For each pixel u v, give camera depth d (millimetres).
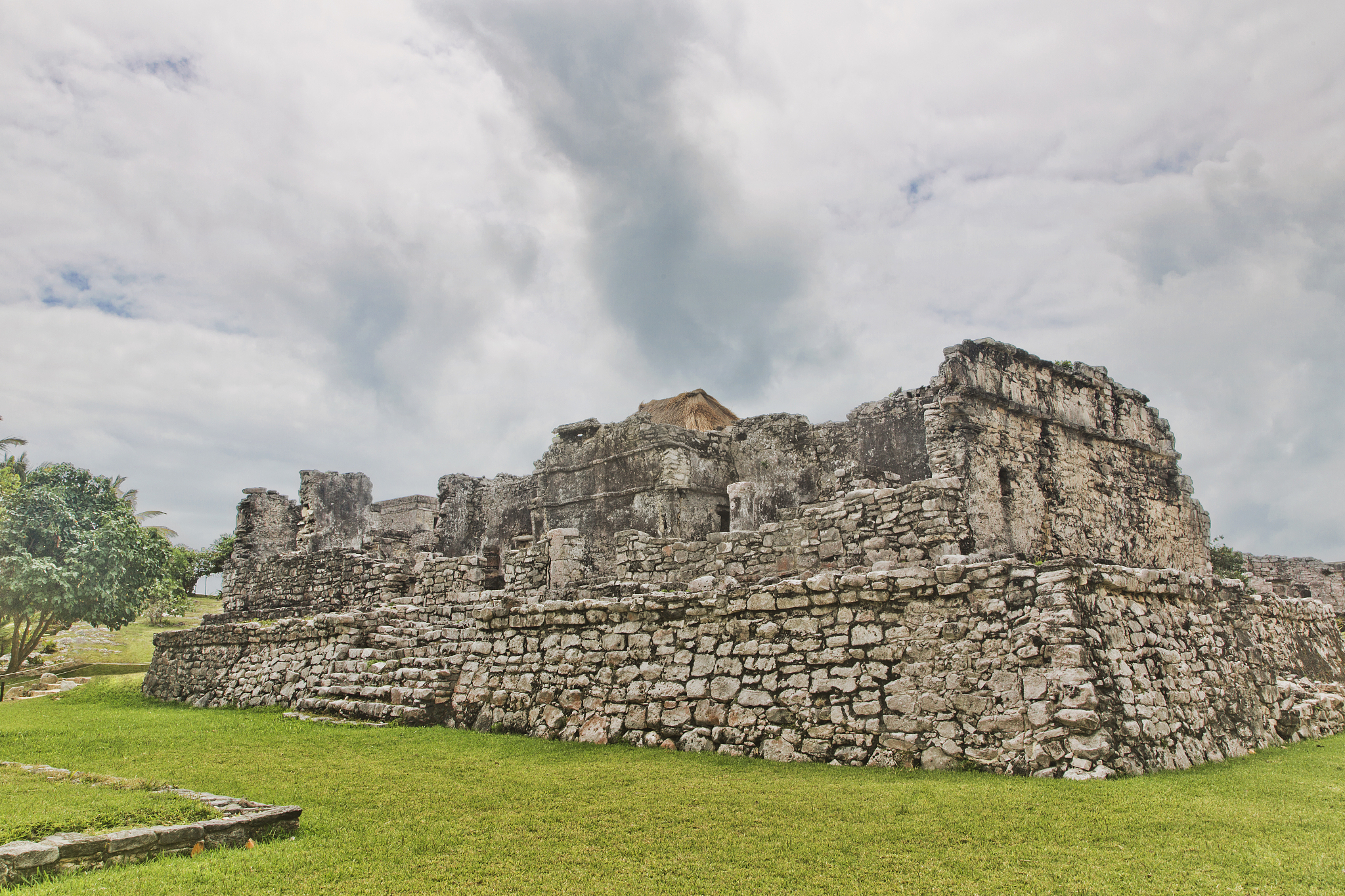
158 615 39500
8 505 27453
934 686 10055
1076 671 9180
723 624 11930
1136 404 24984
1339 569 37125
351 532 39375
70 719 16078
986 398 20344
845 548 15383
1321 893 5766
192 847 6773
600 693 12828
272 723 14992
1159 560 24172
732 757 10945
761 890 6074
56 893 5492
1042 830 7117
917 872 6328
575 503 29938
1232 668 12352
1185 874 6160
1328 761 11117
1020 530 20141
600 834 7418
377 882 6266
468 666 14961
